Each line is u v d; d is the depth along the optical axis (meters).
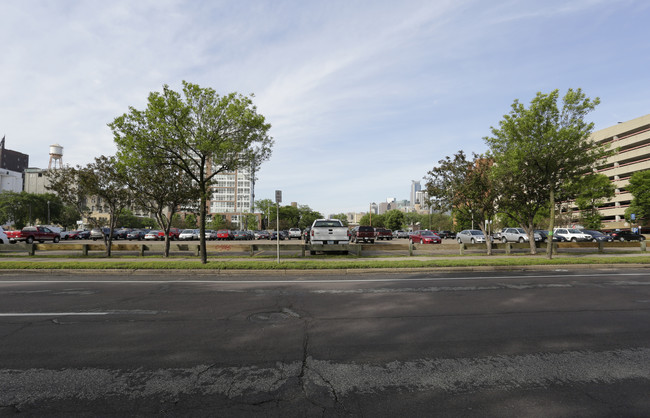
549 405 3.21
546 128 16.38
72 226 94.31
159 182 17.06
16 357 4.34
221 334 5.23
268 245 19.45
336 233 18.25
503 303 7.32
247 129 13.97
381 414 3.05
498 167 18.86
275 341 4.93
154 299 7.69
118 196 18.27
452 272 12.53
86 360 4.25
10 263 12.78
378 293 8.39
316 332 5.34
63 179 18.02
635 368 4.03
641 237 34.97
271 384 3.62
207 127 13.75
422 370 3.97
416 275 11.66
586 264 14.03
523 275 11.66
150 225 115.88
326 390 3.50
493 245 22.05
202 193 14.06
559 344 4.82
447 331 5.39
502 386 3.59
